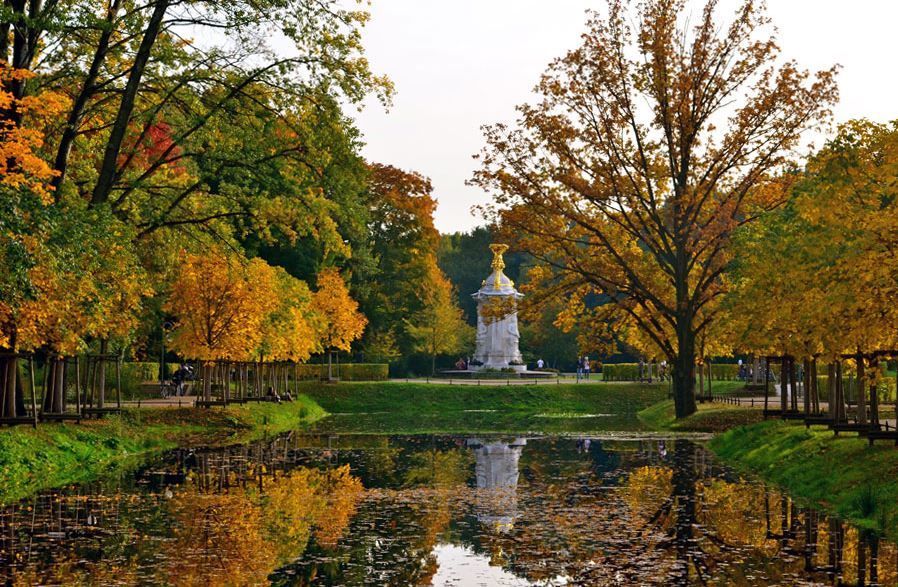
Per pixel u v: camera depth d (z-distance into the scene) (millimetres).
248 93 34688
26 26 28375
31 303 25656
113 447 32406
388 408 67250
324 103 33938
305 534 17312
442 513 19875
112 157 32844
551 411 65688
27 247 23859
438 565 14758
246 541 16578
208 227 37406
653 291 48875
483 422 53594
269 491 23062
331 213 37781
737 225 45625
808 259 25141
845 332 22219
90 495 22016
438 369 106500
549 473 27344
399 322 93375
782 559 15086
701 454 33281
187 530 17547
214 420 44188
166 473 26562
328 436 42531
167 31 34156
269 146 35125
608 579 13789
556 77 47188
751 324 33250
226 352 46094
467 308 136000
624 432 44656
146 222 36938
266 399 56250
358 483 24953
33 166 22734
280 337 51312
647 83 46438
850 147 23672
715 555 15414
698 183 47750
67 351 29156
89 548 15781
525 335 107250
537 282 51281
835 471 22375
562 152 47219
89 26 30312
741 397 60688
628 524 18406
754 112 45281
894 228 20031
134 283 31344
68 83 34312
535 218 48250
